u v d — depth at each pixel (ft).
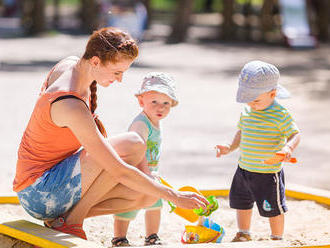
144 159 22.75
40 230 21.45
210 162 44.24
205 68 106.22
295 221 27.55
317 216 28.04
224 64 112.47
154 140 24.54
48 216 22.27
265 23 159.63
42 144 21.30
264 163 23.15
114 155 20.31
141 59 117.29
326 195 29.84
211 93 80.07
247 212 25.57
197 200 20.45
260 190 24.77
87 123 20.04
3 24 194.29
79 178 21.43
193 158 45.34
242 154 25.38
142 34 157.99
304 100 73.92
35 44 141.28
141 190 20.52
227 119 61.98
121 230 23.95
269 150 24.68
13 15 226.38
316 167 42.45
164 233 26.61
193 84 87.92
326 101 73.10
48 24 188.65
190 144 50.21
